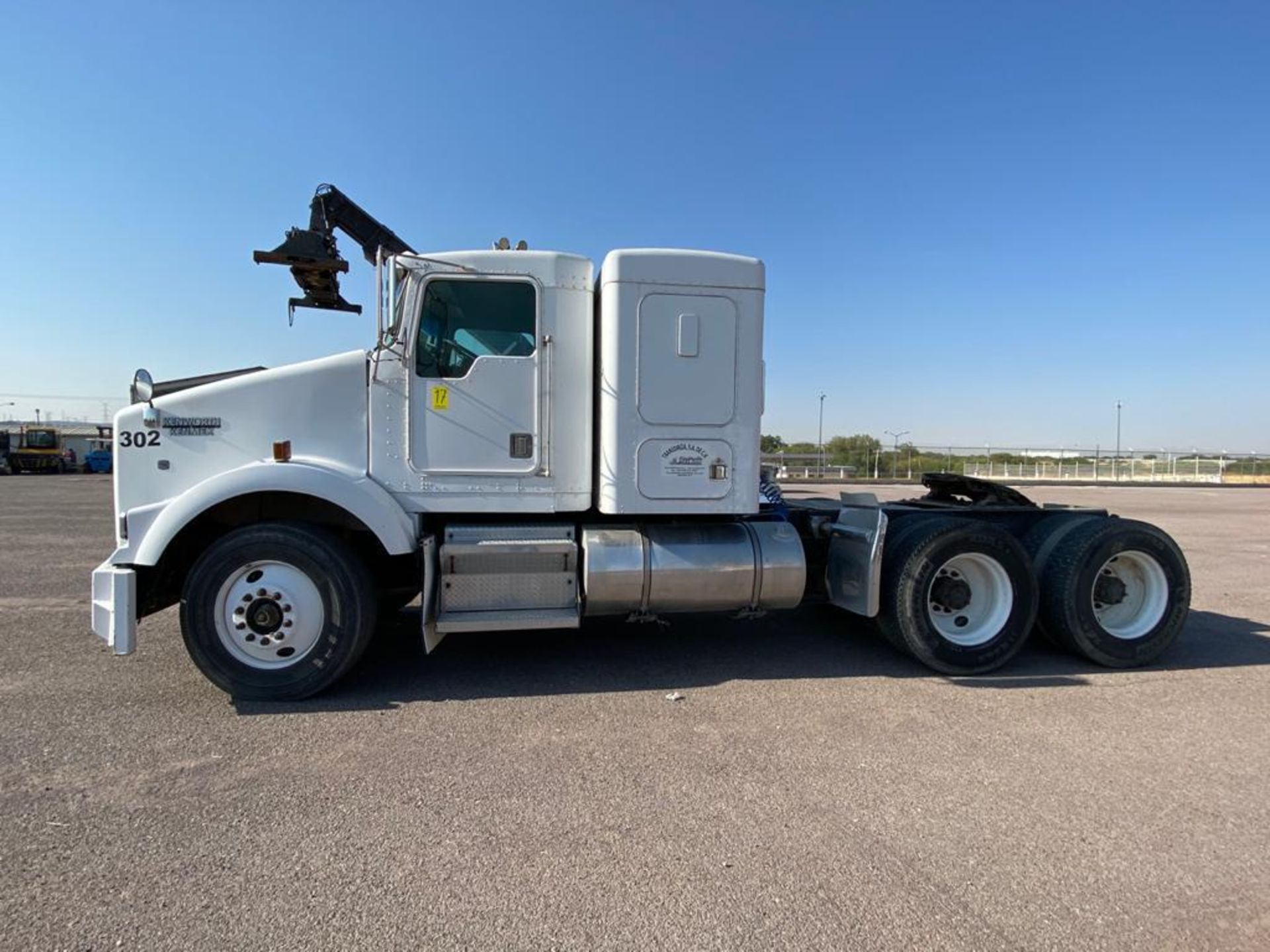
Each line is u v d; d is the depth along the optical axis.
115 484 4.56
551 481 4.78
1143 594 5.47
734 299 4.84
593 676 4.89
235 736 3.78
